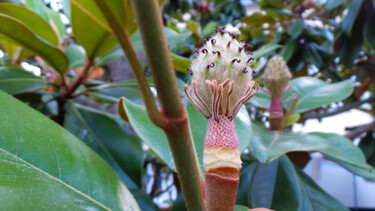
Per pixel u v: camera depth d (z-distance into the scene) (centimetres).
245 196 23
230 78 10
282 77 22
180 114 8
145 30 7
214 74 10
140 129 15
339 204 21
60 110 25
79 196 11
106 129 23
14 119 13
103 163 14
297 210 20
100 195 12
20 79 23
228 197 9
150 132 15
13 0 27
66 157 13
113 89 27
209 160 10
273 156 16
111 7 8
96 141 22
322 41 46
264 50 24
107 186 13
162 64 7
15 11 21
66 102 25
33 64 30
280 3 46
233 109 10
